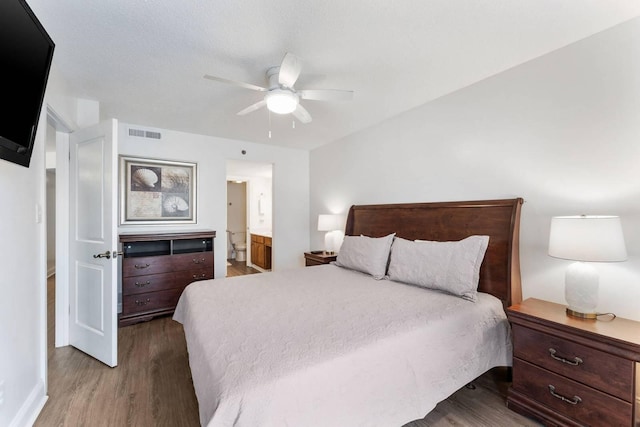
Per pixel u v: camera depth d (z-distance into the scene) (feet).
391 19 5.44
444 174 9.13
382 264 9.11
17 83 4.07
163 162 12.22
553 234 5.80
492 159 7.92
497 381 7.01
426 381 5.04
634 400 4.50
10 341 4.78
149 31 5.71
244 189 26.02
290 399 3.59
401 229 10.19
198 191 13.04
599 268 6.05
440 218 8.96
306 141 14.44
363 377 4.28
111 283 7.33
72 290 8.50
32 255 5.64
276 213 15.48
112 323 7.39
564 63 6.55
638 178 5.62
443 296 6.89
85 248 8.00
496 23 5.64
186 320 6.38
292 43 6.17
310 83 8.08
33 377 5.63
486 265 7.68
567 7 5.23
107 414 5.72
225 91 8.50
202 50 6.40
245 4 5.00
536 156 7.06
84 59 6.68
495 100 7.81
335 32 5.82
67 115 7.87
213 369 3.82
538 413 5.54
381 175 11.47
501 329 6.63
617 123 5.84
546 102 6.86
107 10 5.08
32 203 5.65
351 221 12.41
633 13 5.45
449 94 8.94
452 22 5.57
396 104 9.72
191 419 5.61
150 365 7.61
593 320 5.41
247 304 6.24
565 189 6.59
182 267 11.48
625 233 5.75
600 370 4.84
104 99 9.02
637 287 5.61
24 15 3.98
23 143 4.42
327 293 7.13
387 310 5.89
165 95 8.75
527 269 7.23
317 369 3.92
